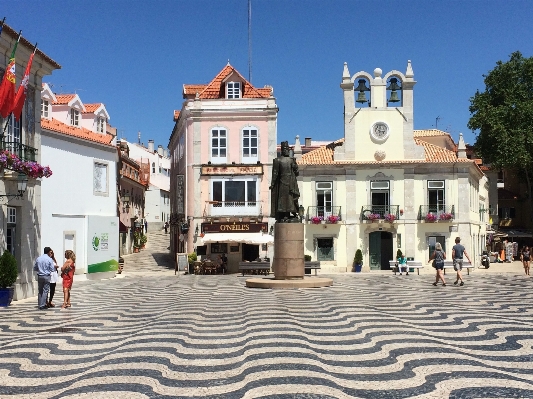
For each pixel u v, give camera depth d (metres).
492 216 55.09
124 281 28.56
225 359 8.59
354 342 9.70
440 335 10.37
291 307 14.57
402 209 37.78
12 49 18.39
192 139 37.69
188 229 37.47
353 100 38.84
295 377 7.39
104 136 33.81
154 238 60.66
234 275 33.09
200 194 37.38
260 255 37.03
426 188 37.94
